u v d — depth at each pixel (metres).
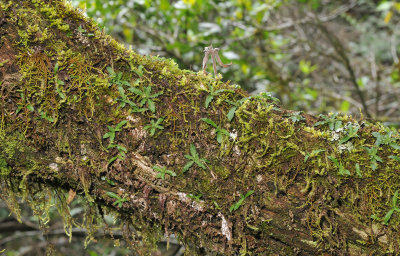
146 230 1.65
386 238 1.39
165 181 1.44
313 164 1.40
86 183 1.46
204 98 1.44
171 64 1.50
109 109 1.40
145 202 1.46
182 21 3.95
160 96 1.43
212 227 1.47
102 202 1.65
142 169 1.44
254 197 1.43
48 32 1.40
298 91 4.88
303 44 6.29
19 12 1.37
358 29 7.47
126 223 1.70
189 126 1.42
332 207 1.41
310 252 1.47
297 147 1.40
